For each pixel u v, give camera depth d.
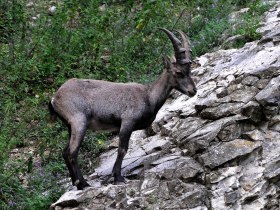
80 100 28.67
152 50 41.19
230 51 37.81
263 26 40.28
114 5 46.88
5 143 31.94
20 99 37.28
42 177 31.36
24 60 38.31
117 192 27.94
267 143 29.53
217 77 34.72
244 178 28.06
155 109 29.47
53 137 34.50
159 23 42.69
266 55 34.41
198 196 27.33
